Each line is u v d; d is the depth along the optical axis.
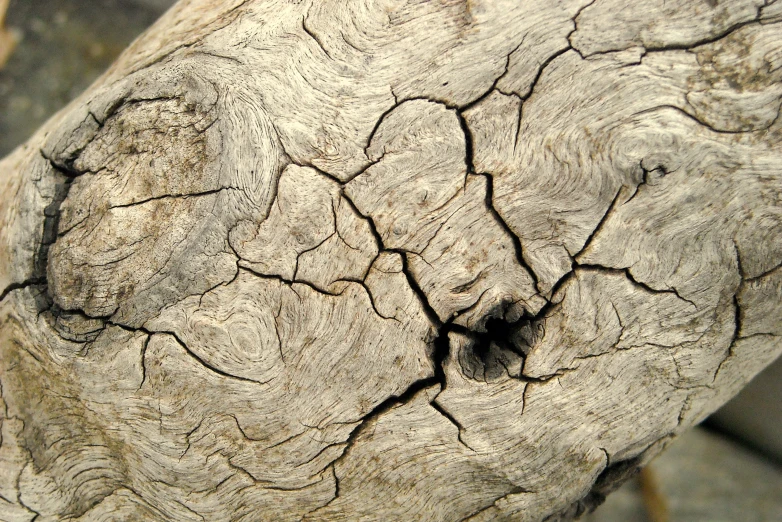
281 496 0.49
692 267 0.47
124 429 0.49
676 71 0.47
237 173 0.47
